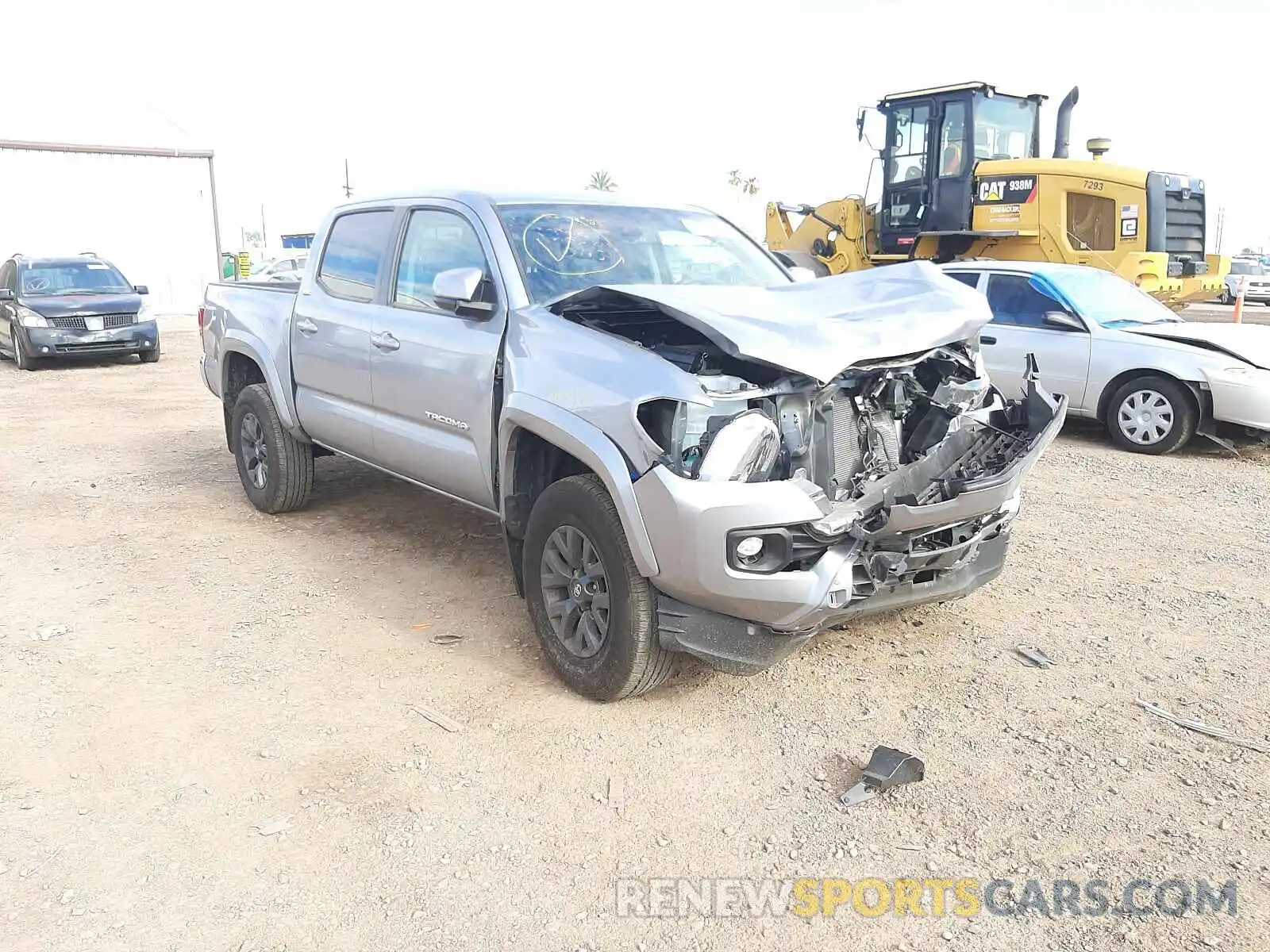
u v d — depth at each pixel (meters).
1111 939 2.60
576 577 3.86
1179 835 3.03
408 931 2.63
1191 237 13.04
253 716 3.76
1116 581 5.21
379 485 7.18
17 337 14.39
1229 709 3.81
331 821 3.11
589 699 3.89
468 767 3.41
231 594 4.99
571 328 3.92
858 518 3.42
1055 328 8.90
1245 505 6.75
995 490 3.55
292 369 5.82
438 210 4.86
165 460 8.11
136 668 4.15
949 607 4.84
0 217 24.17
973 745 3.55
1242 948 2.56
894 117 13.94
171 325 23.47
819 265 15.09
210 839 3.01
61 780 3.32
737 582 3.29
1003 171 12.84
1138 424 8.45
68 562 5.48
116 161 25.66
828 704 3.86
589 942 2.60
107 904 2.72
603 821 3.11
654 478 3.36
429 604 4.87
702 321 3.42
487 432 4.26
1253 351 8.16
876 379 3.72
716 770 3.39
